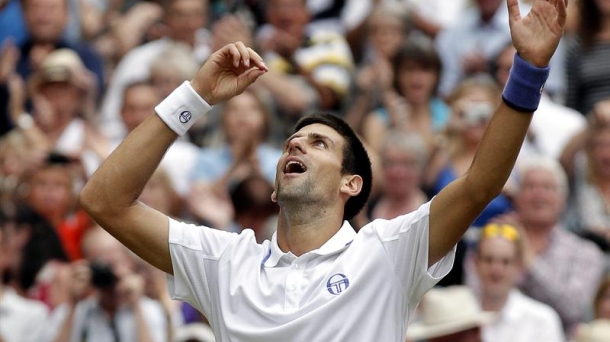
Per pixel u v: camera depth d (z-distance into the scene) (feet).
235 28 130.31
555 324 98.94
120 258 101.71
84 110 125.49
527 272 105.09
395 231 62.75
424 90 124.16
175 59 127.44
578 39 132.26
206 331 94.12
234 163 117.50
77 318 95.86
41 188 111.14
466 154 115.75
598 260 107.04
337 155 65.46
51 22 132.46
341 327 61.11
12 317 99.76
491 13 136.15
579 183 116.47
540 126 123.85
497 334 97.71
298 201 64.28
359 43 136.98
